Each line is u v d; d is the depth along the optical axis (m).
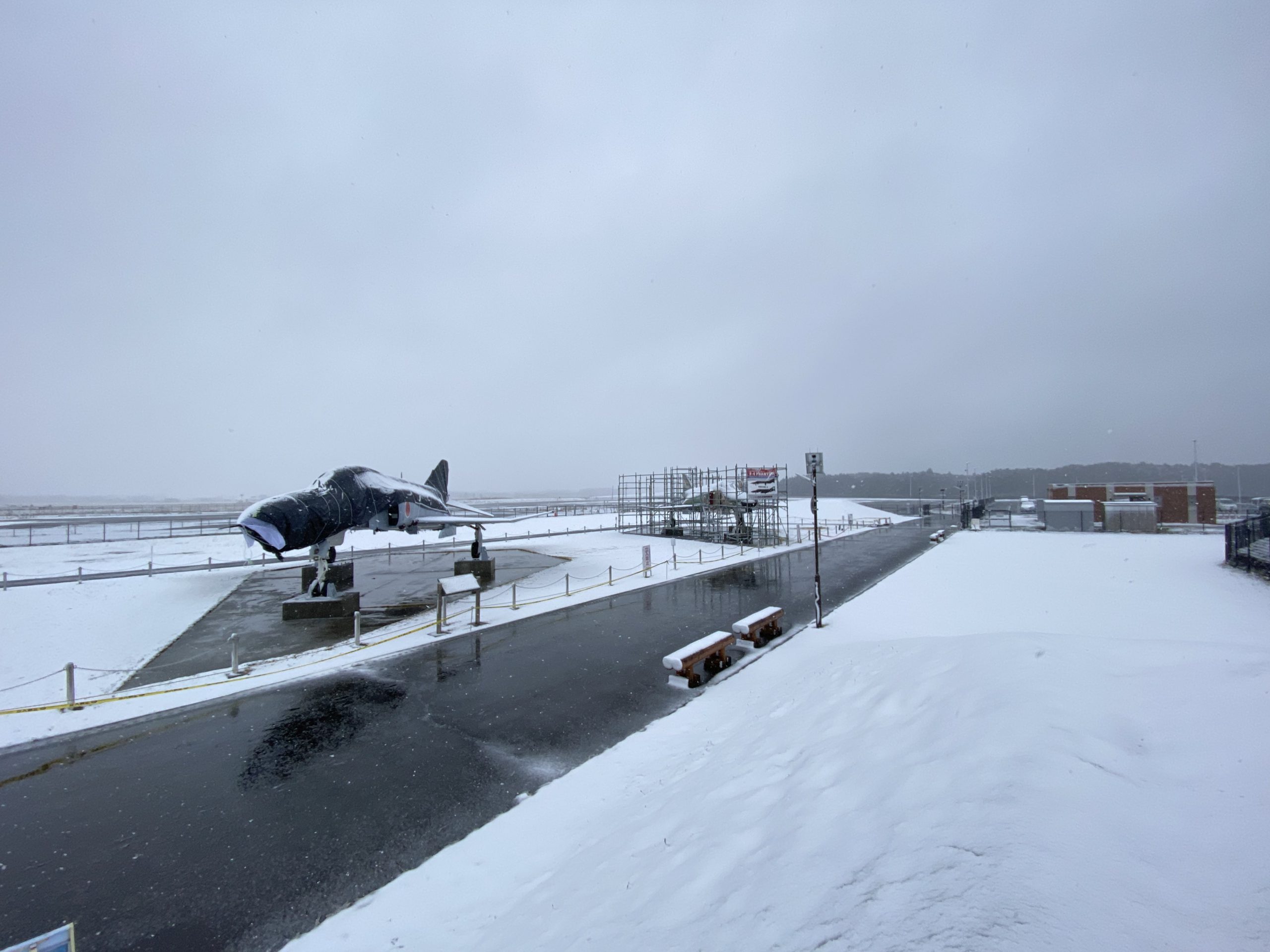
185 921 4.77
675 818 5.20
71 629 14.77
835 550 29.20
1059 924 2.43
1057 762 3.64
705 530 39.19
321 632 14.45
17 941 4.55
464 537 38.72
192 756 7.78
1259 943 2.23
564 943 3.65
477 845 5.70
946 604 14.89
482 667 11.42
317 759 7.64
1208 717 4.01
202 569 24.62
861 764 4.84
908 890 2.88
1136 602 14.38
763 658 11.23
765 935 2.95
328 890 5.11
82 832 6.08
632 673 10.88
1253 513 37.28
